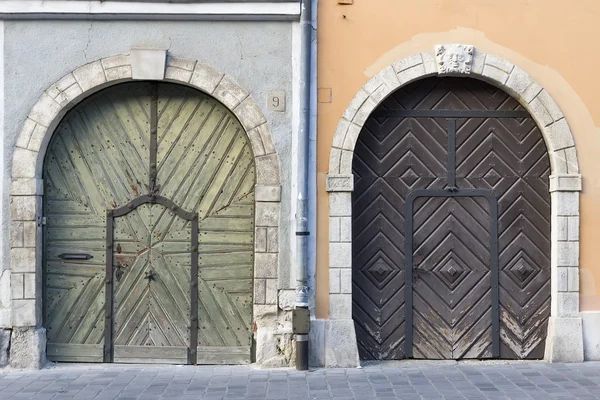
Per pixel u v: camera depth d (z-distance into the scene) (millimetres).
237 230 8305
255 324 8148
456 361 8367
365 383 7383
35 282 8062
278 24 8188
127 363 8297
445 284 8406
